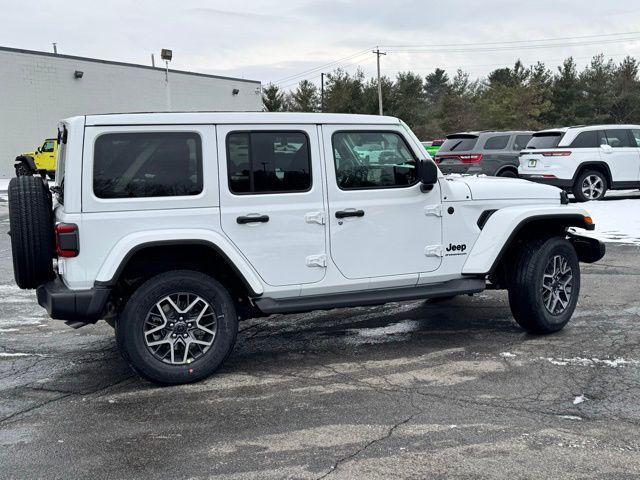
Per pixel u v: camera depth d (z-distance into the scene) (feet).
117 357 17.72
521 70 207.21
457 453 11.56
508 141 53.16
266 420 13.19
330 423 12.96
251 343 18.75
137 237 14.47
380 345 18.20
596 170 48.83
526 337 18.57
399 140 16.99
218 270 16.10
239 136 15.38
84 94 110.63
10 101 101.71
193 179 15.03
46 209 14.89
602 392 14.28
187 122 14.96
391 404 13.85
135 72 118.11
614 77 183.73
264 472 11.04
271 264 15.74
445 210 17.49
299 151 15.90
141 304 14.73
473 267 17.87
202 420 13.26
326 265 16.24
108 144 14.46
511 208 18.28
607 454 11.41
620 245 32.89
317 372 16.05
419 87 194.70
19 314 22.67
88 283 14.37
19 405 14.30
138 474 11.07
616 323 19.70
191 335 15.31
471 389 14.62
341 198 16.28
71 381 15.84
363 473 10.92
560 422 12.77
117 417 13.51
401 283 17.20
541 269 18.06
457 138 55.06
